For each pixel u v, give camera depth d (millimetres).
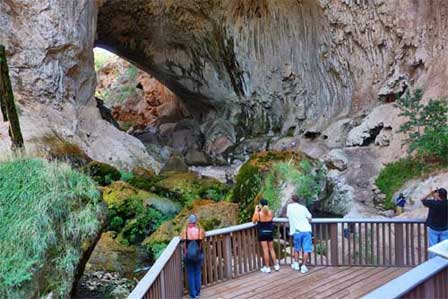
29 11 14711
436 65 14609
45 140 12328
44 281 6004
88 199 7133
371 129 15742
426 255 6758
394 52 16391
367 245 7086
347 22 17641
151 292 4195
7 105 9180
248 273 6898
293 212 6949
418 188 11594
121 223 10406
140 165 15617
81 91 16969
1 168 6992
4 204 6457
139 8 22234
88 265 8711
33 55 14742
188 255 5770
